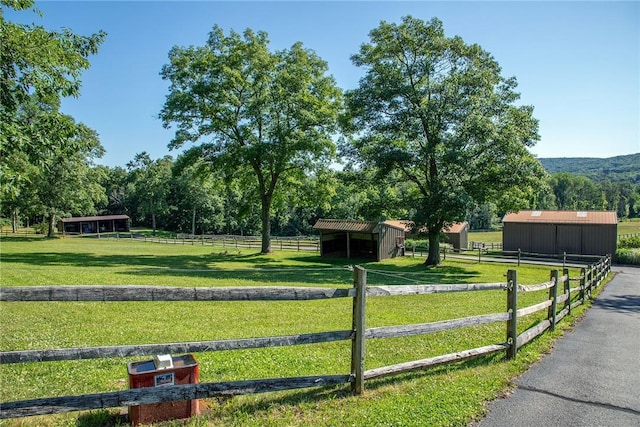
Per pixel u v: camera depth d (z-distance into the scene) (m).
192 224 78.81
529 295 14.05
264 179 34.81
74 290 3.42
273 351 6.77
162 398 3.71
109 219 76.00
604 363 6.49
